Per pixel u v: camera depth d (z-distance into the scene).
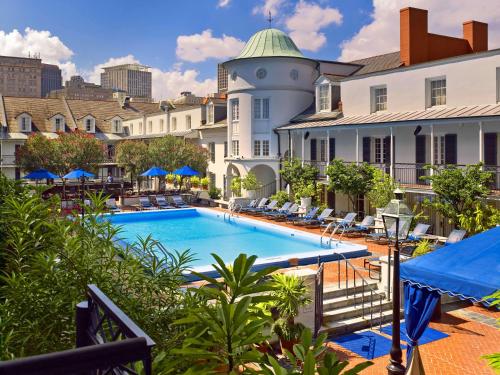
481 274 8.86
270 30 42.09
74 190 41.28
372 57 41.81
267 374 4.20
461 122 25.02
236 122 41.69
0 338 4.77
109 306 3.57
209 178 46.81
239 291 4.70
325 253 21.53
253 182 38.53
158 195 41.09
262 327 4.46
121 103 70.69
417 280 9.66
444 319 15.47
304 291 12.60
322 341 4.41
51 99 64.38
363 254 22.45
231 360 4.37
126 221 34.91
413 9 32.19
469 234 22.06
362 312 15.25
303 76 40.88
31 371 2.56
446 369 11.96
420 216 24.72
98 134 63.91
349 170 28.89
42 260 5.81
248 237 28.77
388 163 30.06
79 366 2.68
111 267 6.50
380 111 32.91
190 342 4.39
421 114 28.48
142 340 2.85
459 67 27.53
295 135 39.66
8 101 60.41
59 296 5.69
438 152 29.27
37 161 39.62
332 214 34.78
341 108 35.50
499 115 23.30
